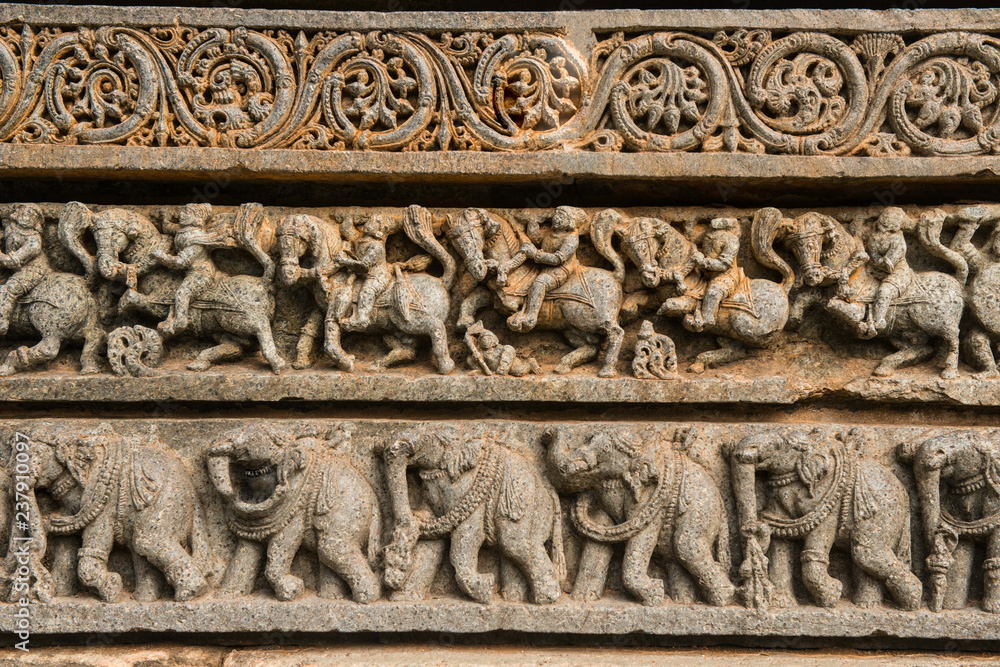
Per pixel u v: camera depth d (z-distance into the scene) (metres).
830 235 2.39
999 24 2.41
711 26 2.41
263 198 2.55
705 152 2.38
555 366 2.40
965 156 2.37
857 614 2.19
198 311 2.37
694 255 2.39
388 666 2.13
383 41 2.39
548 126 2.41
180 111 2.37
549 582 2.20
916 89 2.40
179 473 2.25
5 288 2.34
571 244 2.37
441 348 2.35
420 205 2.56
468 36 2.40
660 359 2.35
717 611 2.19
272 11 2.39
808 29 2.41
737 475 2.25
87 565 2.15
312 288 2.40
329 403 2.43
